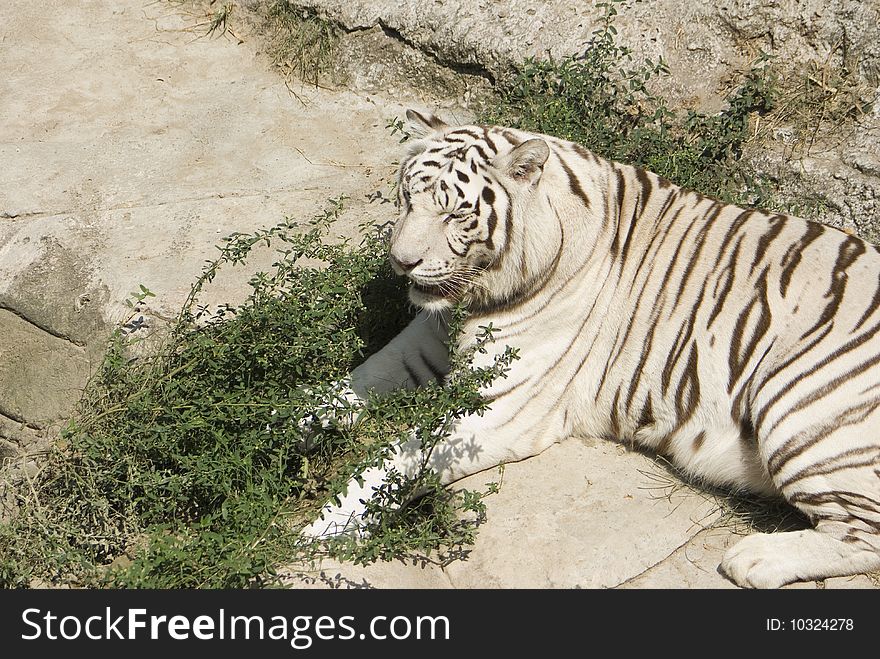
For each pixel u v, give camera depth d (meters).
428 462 6.88
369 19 11.00
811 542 6.19
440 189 6.67
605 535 6.60
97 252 9.22
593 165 7.25
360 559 6.23
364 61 11.13
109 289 8.88
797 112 9.48
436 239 6.68
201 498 7.05
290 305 7.50
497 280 6.88
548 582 6.36
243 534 6.37
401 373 7.58
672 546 6.56
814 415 6.29
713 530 6.68
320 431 7.18
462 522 6.72
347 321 8.05
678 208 7.20
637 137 9.20
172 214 9.59
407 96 11.02
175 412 7.07
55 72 11.45
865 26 9.42
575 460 7.20
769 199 9.13
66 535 6.74
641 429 7.15
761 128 9.52
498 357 6.72
